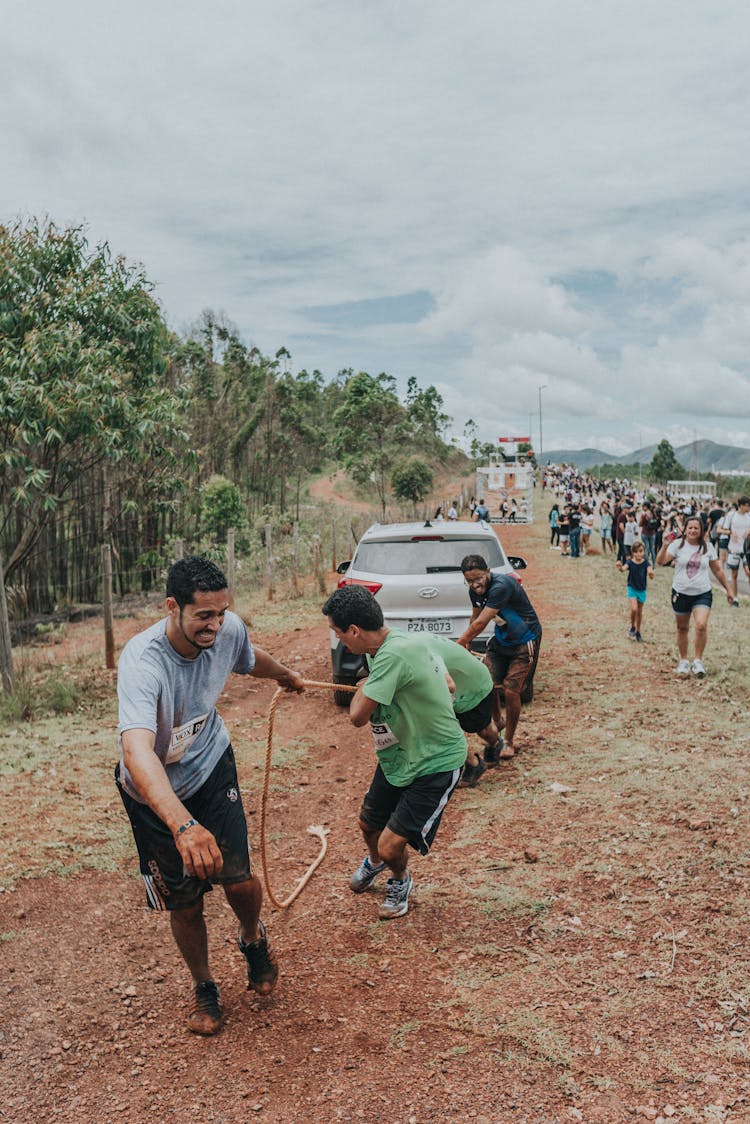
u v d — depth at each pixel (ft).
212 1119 9.45
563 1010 11.03
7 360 43.14
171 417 49.75
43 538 59.00
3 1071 10.43
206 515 93.09
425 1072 10.00
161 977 12.56
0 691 30.12
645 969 11.81
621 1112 9.12
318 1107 9.53
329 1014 11.33
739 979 11.32
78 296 47.80
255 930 11.51
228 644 10.71
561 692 28.27
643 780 19.20
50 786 20.99
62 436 45.70
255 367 205.16
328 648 39.14
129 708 9.56
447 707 13.53
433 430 314.76
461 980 11.97
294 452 202.28
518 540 106.83
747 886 13.75
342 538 103.50
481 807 18.70
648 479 465.47
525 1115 9.18
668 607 47.06
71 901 14.97
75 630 51.21
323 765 23.08
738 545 46.91
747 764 19.66
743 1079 9.45
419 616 26.30
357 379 192.13
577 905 13.84
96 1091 10.02
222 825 10.74
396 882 14.10
